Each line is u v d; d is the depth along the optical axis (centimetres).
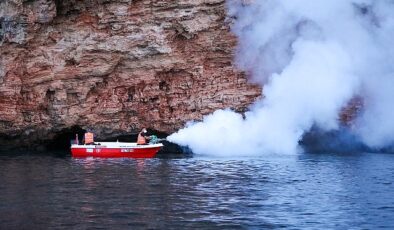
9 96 3953
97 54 4041
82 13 3994
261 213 2038
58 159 3622
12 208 2038
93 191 2388
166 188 2486
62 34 4000
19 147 4247
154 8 4012
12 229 1762
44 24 3916
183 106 4228
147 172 2988
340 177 2881
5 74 3900
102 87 4153
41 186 2495
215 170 3103
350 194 2406
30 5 3819
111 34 4022
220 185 2591
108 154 3766
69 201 2173
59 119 4075
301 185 2625
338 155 4009
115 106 4162
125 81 4153
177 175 2889
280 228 1844
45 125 4119
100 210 2030
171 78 4219
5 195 2272
